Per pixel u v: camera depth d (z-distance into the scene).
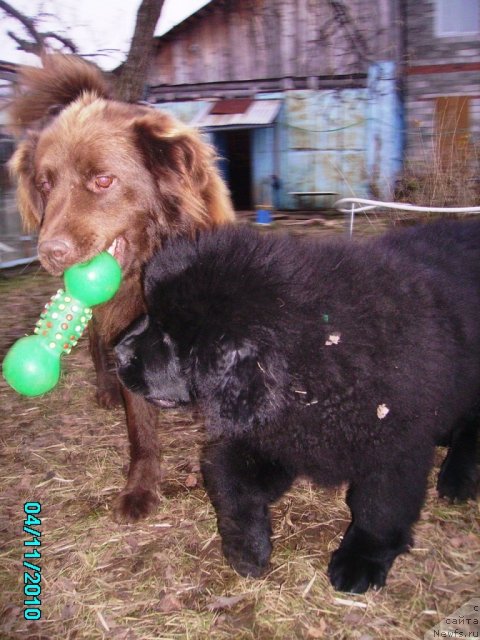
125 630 0.72
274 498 0.81
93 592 0.77
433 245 0.92
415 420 0.69
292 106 4.07
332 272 0.68
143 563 0.82
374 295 0.68
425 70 3.95
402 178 3.39
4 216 2.37
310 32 3.96
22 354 0.76
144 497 0.93
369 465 0.71
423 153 3.50
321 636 0.69
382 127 3.94
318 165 4.12
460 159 2.90
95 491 0.98
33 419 1.23
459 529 0.86
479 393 0.89
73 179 0.84
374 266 0.72
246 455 0.77
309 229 2.96
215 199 0.96
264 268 0.66
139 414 0.95
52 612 0.75
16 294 2.04
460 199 2.68
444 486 0.92
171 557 0.83
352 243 0.77
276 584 0.77
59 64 1.02
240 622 0.72
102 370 1.25
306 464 0.74
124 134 0.87
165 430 1.17
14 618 0.74
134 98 1.87
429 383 0.70
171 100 4.32
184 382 0.69
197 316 0.65
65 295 0.80
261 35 4.06
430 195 2.79
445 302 0.78
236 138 4.62
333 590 0.76
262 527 0.79
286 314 0.63
